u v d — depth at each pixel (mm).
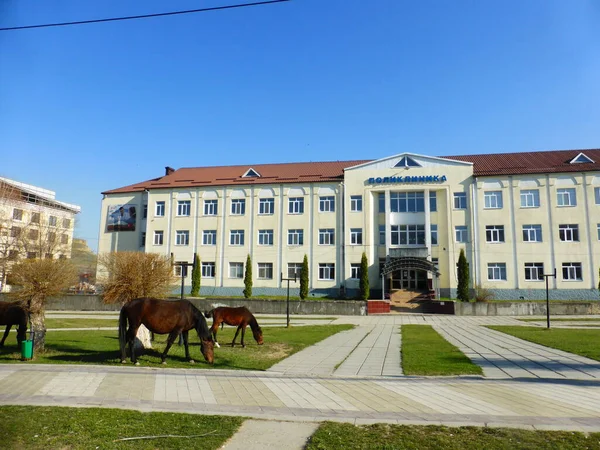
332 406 8930
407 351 16703
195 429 7270
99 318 33094
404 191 46969
